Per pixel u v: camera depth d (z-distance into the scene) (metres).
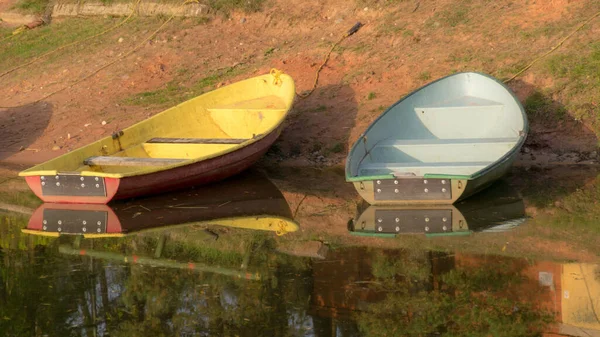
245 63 15.70
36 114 15.47
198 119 13.30
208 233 10.28
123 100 15.29
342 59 14.84
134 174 10.76
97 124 14.56
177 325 7.91
